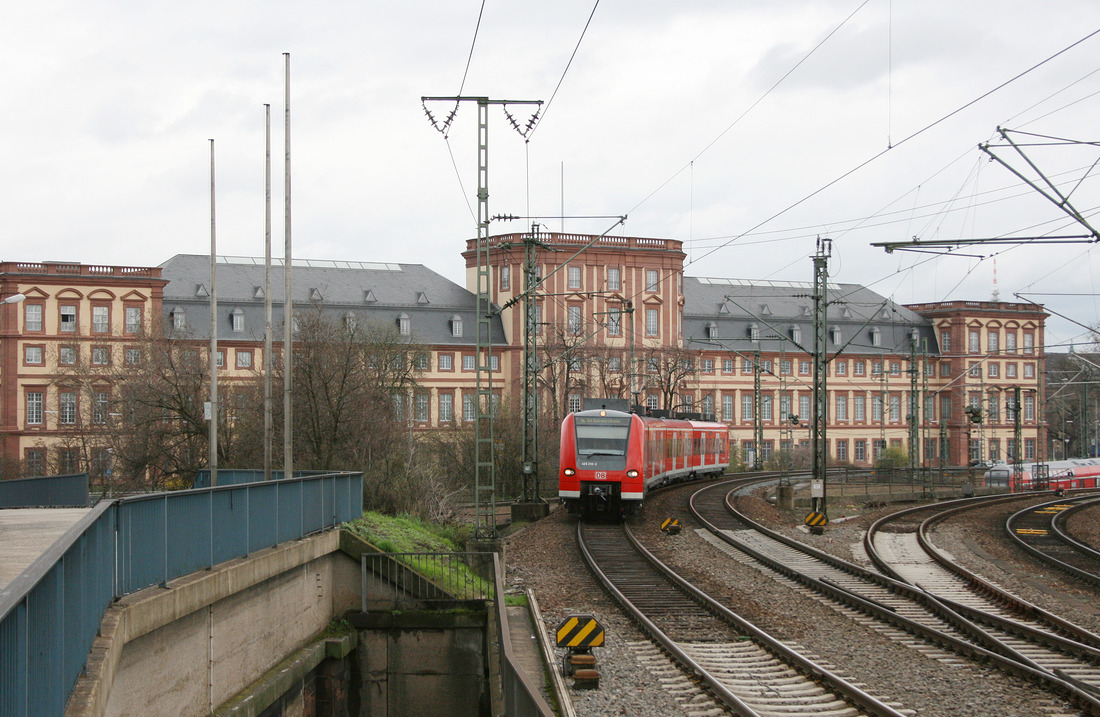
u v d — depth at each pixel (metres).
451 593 21.61
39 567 7.94
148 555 13.36
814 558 28.09
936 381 113.69
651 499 46.66
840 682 13.78
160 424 49.66
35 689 7.97
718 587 22.55
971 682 14.45
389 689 21.16
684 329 103.19
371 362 66.94
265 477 29.66
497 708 15.46
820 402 43.00
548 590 22.36
